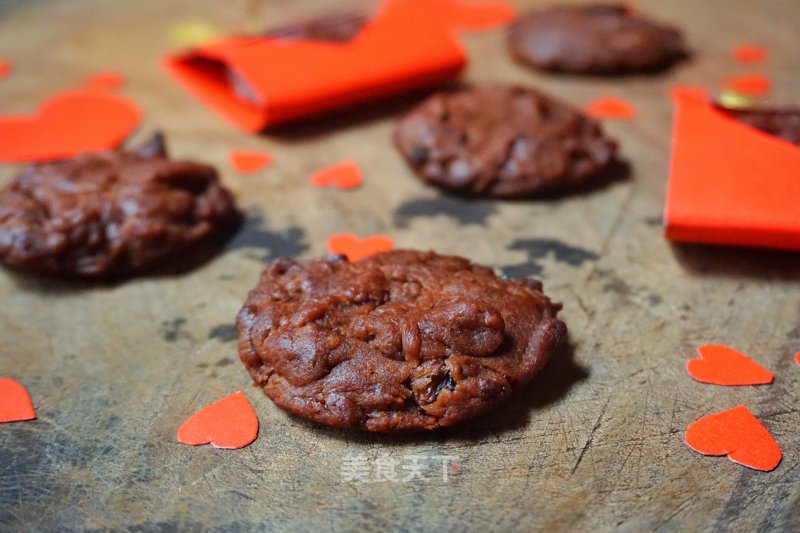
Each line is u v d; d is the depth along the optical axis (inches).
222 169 11.9
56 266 9.8
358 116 13.0
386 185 11.6
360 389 8.1
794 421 8.5
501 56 14.7
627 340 9.3
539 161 11.1
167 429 8.5
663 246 10.5
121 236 9.9
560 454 8.2
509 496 7.9
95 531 7.7
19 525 7.8
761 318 9.6
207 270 10.3
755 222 9.5
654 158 12.0
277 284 8.9
